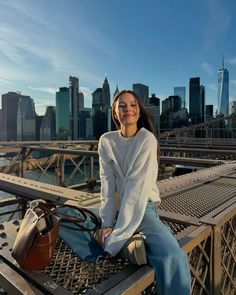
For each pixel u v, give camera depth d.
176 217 2.94
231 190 4.32
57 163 9.38
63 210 2.46
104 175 2.43
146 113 2.48
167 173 10.48
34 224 1.89
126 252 2.04
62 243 2.42
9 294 1.88
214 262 2.71
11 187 4.21
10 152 9.06
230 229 3.25
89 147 13.12
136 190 2.16
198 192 4.17
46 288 1.79
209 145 17.50
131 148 2.29
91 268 2.06
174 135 24.78
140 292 1.87
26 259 1.86
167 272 1.90
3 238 2.43
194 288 2.48
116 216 2.38
